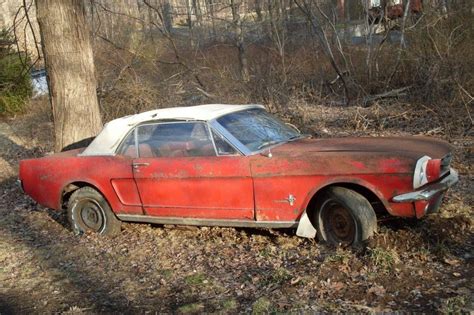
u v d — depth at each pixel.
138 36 17.20
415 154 4.81
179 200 5.75
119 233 6.50
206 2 21.41
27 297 4.90
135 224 6.76
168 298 4.55
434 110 11.88
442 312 3.69
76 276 5.32
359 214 4.87
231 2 18.70
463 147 9.07
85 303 4.63
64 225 7.29
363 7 16.47
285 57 16.03
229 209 5.46
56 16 8.30
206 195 5.56
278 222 5.25
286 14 18.38
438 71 12.39
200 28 19.75
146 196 5.98
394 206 4.78
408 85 14.26
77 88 8.49
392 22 15.77
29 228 7.33
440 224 5.18
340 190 4.99
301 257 5.05
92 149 6.50
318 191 5.16
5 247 6.52
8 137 15.49
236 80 13.84
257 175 5.23
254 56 17.28
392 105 13.12
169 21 19.33
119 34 16.78
